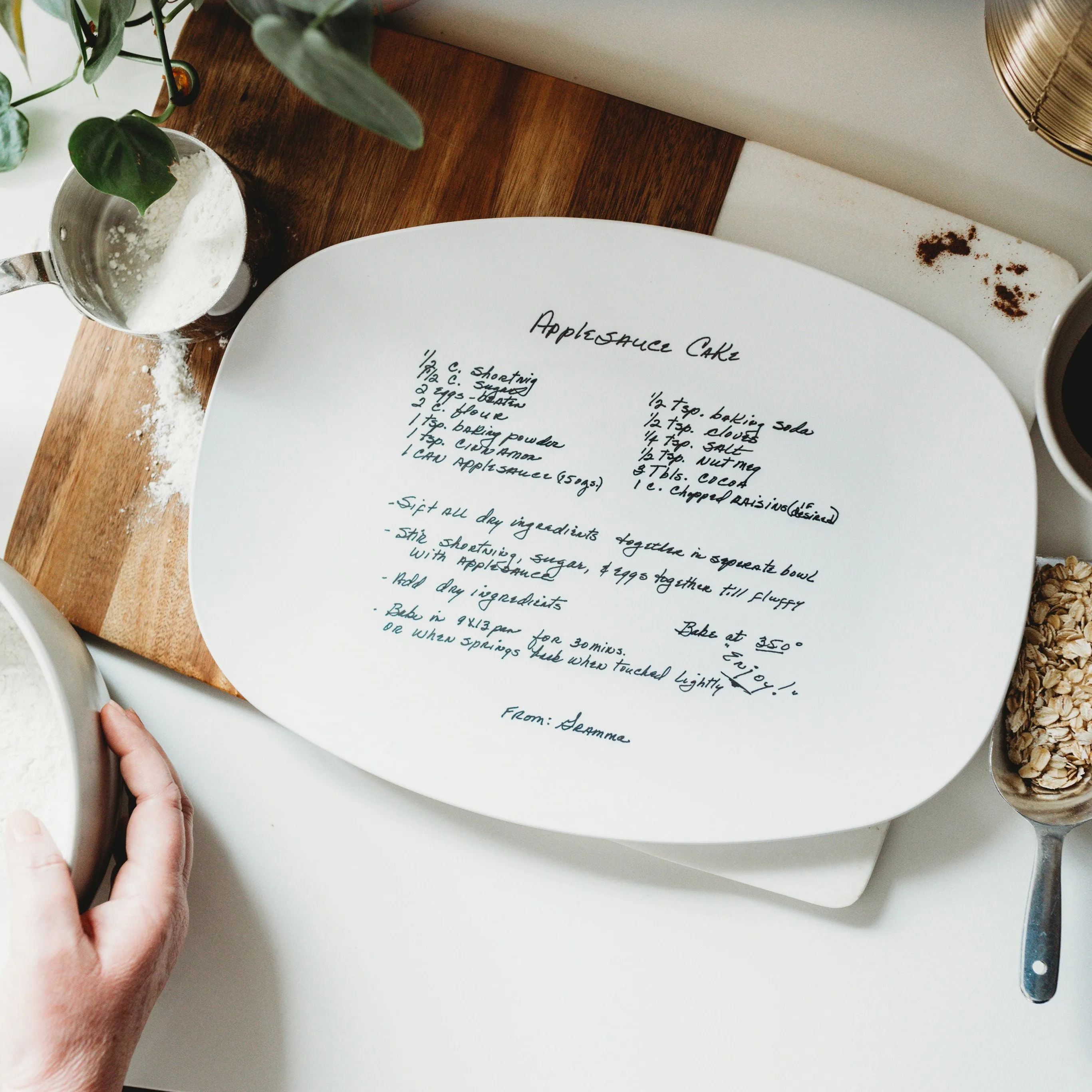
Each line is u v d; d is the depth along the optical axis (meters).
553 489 0.55
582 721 0.55
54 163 0.62
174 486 0.59
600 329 0.54
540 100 0.56
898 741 0.53
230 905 0.61
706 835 0.54
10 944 0.55
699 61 0.59
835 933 0.58
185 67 0.57
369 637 0.56
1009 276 0.55
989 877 0.58
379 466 0.55
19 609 0.50
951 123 0.57
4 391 0.62
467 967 0.60
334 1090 0.60
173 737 0.61
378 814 0.60
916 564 0.53
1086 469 0.49
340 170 0.57
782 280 0.52
